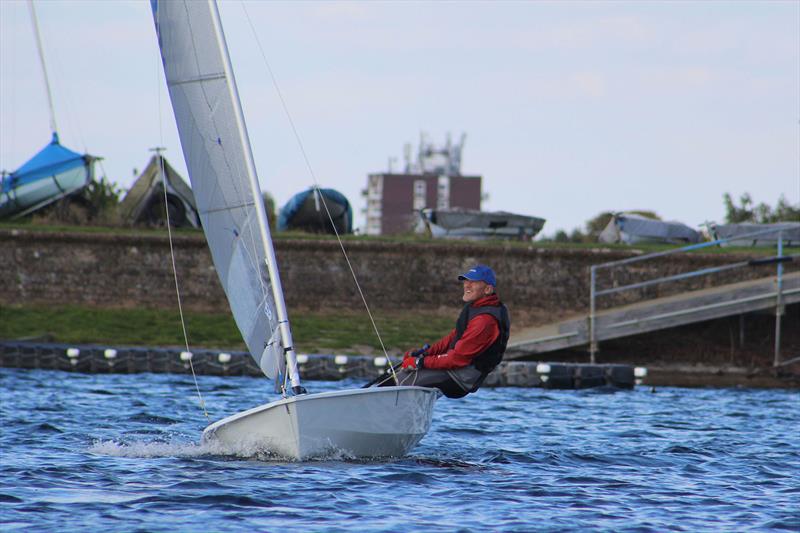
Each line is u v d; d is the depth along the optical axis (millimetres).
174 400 56281
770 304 83000
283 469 32500
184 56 35969
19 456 34688
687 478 33656
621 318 83125
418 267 104438
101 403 53562
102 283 103000
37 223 116625
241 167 35781
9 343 80812
